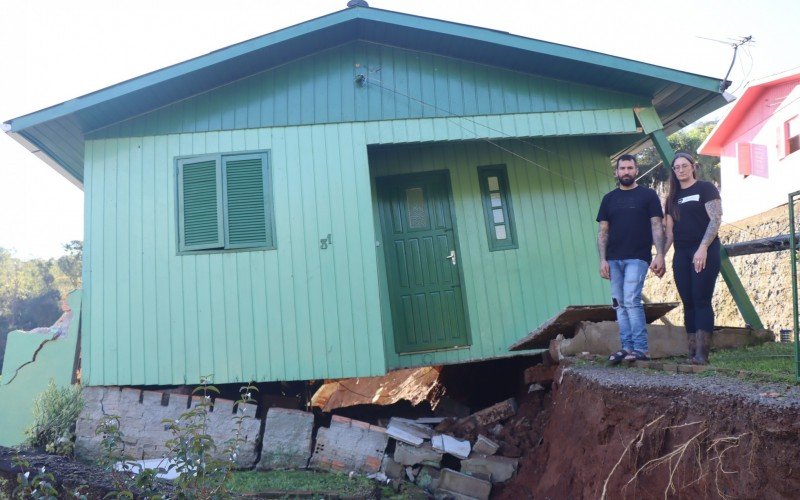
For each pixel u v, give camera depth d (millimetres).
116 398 8039
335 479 7457
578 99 8758
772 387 4246
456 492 7371
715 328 7656
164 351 8109
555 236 9359
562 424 6426
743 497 3748
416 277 9266
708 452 4117
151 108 8570
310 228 8289
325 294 8156
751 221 18328
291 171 8430
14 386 8633
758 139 20500
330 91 8664
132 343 8141
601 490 5117
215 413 7938
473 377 9641
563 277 9258
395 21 8219
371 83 8703
